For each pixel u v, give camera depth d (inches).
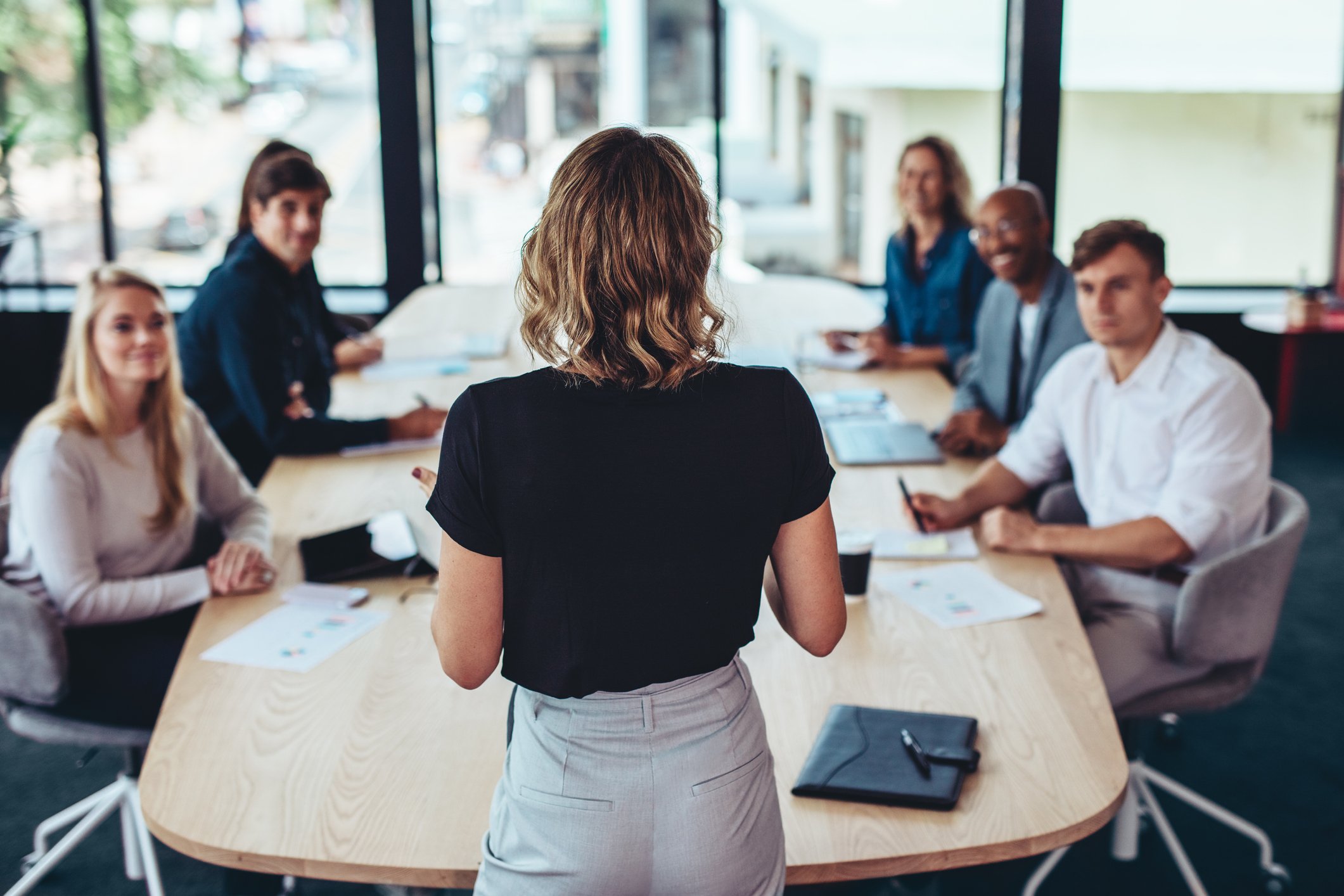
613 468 46.2
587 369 45.9
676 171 45.6
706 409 46.9
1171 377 96.3
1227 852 106.6
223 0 231.0
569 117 241.4
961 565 90.6
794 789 62.5
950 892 94.1
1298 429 226.8
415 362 149.4
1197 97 234.4
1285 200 240.8
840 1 237.6
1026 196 117.9
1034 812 60.9
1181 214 241.1
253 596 87.0
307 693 73.1
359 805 62.1
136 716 86.2
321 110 235.0
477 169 242.8
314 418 117.0
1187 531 92.0
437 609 48.5
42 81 229.8
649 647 47.5
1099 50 232.1
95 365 88.9
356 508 103.5
